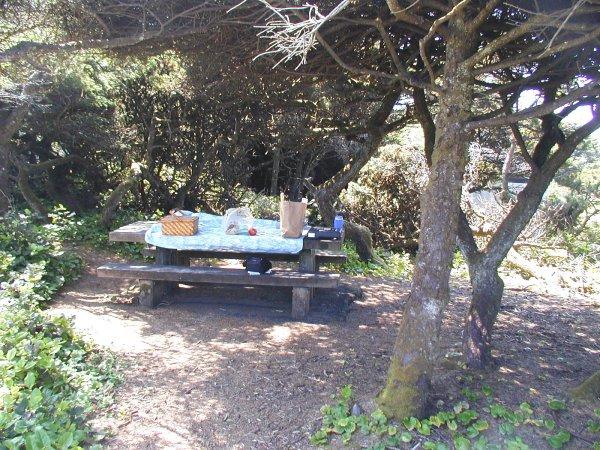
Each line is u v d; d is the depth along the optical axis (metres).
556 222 10.66
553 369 3.98
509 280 8.13
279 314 5.27
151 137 8.90
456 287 7.11
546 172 3.86
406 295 6.29
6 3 4.53
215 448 2.94
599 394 3.38
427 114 4.48
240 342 4.49
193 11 3.71
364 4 3.48
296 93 6.06
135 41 3.92
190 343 4.42
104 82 8.66
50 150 9.18
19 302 4.11
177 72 8.16
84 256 6.85
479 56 2.89
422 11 3.66
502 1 3.32
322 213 7.61
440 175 3.02
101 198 9.45
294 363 4.06
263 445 2.97
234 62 4.67
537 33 3.27
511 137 10.05
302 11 3.50
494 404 3.27
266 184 11.06
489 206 10.27
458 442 2.86
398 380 3.09
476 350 3.85
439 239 3.01
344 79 5.14
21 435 2.61
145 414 3.26
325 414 3.24
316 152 10.88
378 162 10.64
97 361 3.89
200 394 3.53
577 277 8.38
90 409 3.08
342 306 5.55
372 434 2.97
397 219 10.73
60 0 3.98
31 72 6.38
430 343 3.03
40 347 3.42
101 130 8.52
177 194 9.50
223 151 9.45
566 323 5.56
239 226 5.49
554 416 3.19
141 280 5.29
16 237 5.76
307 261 5.34
